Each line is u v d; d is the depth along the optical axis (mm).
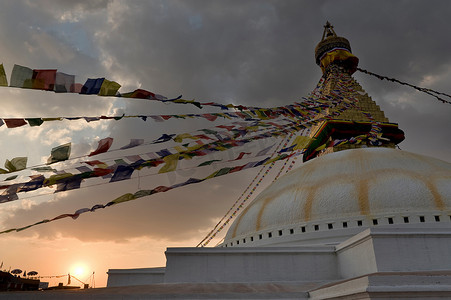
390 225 16625
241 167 9844
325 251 15453
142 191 8297
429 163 20234
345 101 28969
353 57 38312
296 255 15344
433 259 12359
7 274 35031
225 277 14672
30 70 6117
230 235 22422
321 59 40844
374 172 19469
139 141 8359
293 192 20406
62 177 7562
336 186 19188
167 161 8508
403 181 18078
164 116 9195
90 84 6715
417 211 16750
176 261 14836
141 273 20516
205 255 15023
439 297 8469
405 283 8562
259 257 15180
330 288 10289
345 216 17641
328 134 33000
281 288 12891
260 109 12602
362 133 33125
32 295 10883
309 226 18062
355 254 13852
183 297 11258
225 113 11055
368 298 8391
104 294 11062
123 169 7891
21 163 6727
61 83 6426
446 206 16734
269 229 19406
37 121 7203
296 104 17125
